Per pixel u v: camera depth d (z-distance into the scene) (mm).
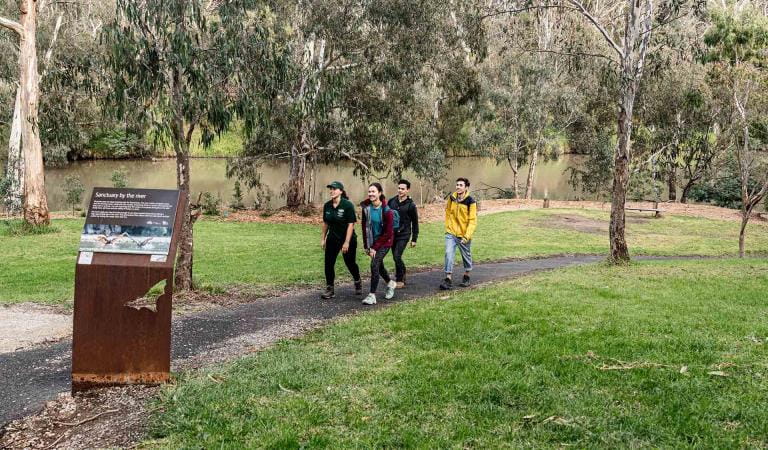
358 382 4961
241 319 8172
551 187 45219
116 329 5184
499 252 17625
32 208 20750
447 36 23609
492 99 34062
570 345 5574
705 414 4004
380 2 21328
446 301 8297
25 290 11727
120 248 5207
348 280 12008
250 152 28750
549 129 37188
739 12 18125
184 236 10281
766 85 16422
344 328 7074
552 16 33250
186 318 8258
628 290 8609
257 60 10531
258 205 30422
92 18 32188
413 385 4762
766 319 6531
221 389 4934
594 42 22703
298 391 4871
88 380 5199
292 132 26359
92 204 5285
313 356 5875
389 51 22484
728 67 16969
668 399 4262
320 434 3986
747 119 17891
